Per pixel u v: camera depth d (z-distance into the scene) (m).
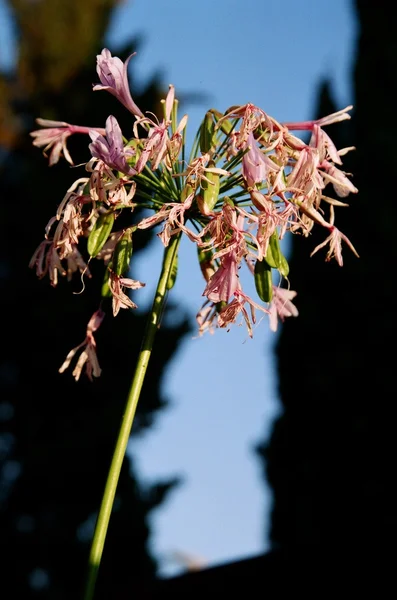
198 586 4.53
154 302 2.69
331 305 9.70
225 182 2.71
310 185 2.63
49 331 11.67
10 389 11.73
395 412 9.09
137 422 11.86
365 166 9.73
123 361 11.82
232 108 2.64
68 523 11.45
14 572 11.33
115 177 2.58
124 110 12.41
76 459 11.47
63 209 2.68
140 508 11.45
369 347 9.38
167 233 2.55
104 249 2.86
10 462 11.58
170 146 2.60
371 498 8.95
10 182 12.07
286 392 9.84
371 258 9.52
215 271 2.79
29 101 12.71
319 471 9.33
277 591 4.28
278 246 2.60
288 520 9.41
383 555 4.18
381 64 9.98
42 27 13.70
